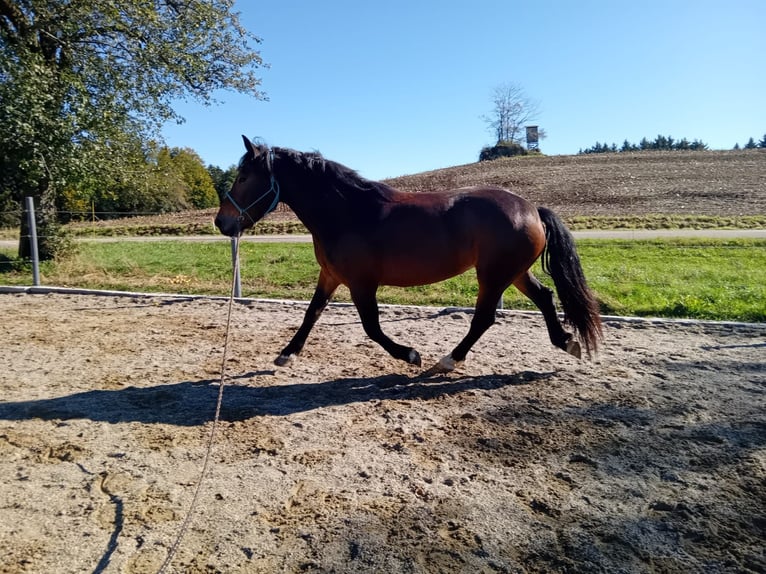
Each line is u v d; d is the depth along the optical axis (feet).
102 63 39.60
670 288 29.43
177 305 26.45
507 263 14.32
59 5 37.52
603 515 8.77
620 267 37.50
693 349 18.54
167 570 7.41
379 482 9.84
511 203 14.51
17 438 11.61
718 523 8.50
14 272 36.22
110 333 20.81
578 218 75.66
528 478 9.98
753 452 10.82
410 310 24.99
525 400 13.85
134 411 13.17
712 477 9.92
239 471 10.24
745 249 46.68
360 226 14.11
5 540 8.10
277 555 7.77
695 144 284.20
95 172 39.06
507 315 23.66
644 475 10.04
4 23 38.34
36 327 21.58
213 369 16.51
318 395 14.30
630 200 94.84
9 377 15.60
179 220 93.04
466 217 14.19
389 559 7.64
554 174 130.11
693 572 7.37
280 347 19.02
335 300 28.40
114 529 8.39
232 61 46.32
